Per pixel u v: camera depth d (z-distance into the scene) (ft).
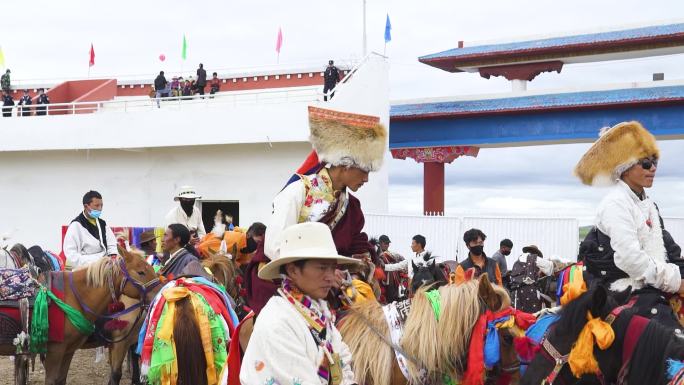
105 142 73.72
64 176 77.87
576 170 19.19
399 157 77.77
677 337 14.48
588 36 68.90
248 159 70.23
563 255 62.59
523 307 36.81
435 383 15.29
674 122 64.49
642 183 17.95
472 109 71.51
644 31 65.72
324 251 11.87
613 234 17.51
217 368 21.06
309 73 81.25
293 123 66.49
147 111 72.18
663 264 17.01
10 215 79.61
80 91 91.71
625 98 64.80
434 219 67.46
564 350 15.17
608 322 15.20
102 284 26.20
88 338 28.25
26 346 25.39
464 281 16.02
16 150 77.46
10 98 88.28
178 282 22.31
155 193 74.02
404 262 44.62
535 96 69.97
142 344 22.02
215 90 82.99
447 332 15.16
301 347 11.58
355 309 16.02
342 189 17.48
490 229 65.46
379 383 15.14
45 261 33.91
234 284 30.96
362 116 17.60
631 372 14.70
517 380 15.71
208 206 74.43
